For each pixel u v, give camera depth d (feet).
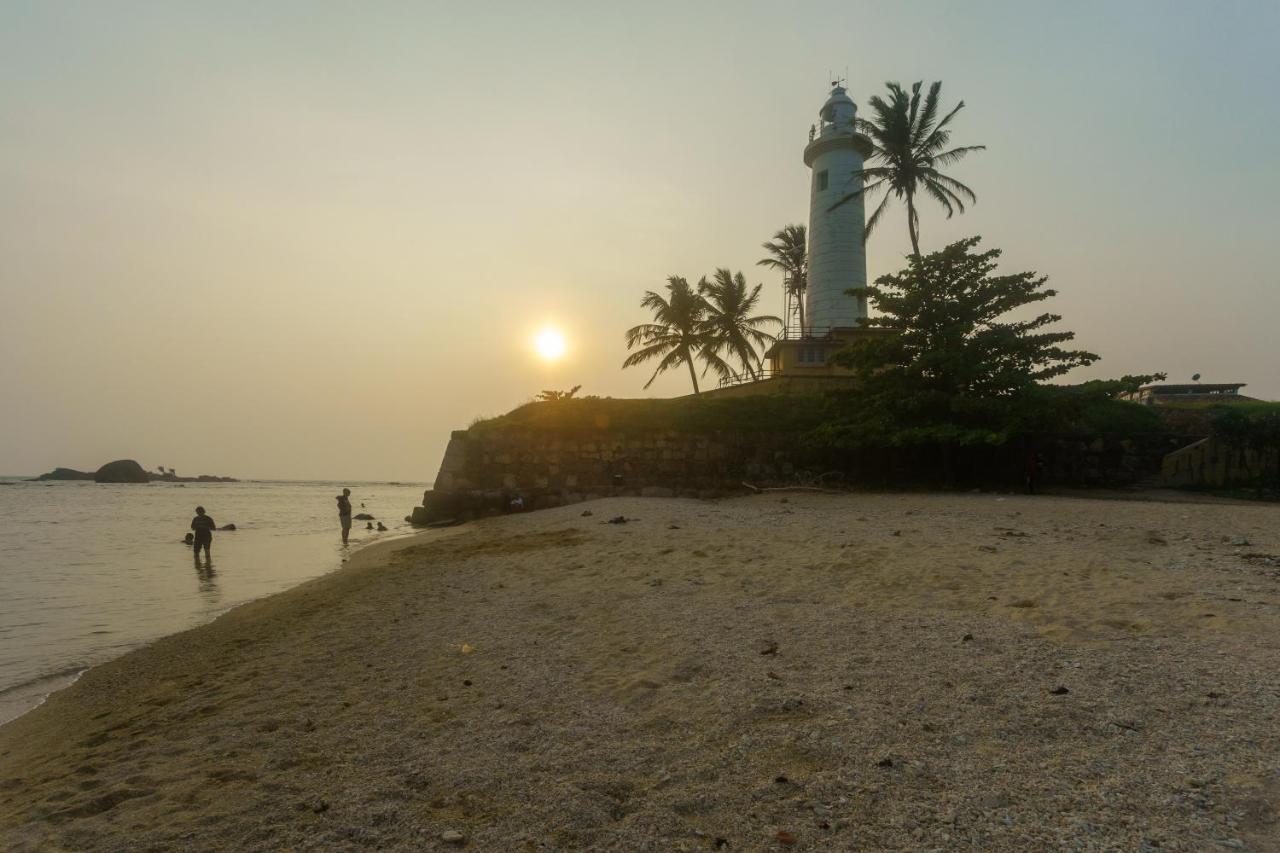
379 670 19.39
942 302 73.26
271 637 25.45
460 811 11.04
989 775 11.20
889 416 72.08
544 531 52.54
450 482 83.87
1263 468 70.23
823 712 14.08
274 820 11.04
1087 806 10.12
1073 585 24.35
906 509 54.19
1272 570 26.53
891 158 103.65
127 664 23.93
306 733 14.85
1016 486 78.43
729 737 13.26
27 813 12.16
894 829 9.82
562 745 13.37
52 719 18.75
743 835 9.95
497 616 25.02
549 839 10.09
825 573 28.43
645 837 10.03
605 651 19.48
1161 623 19.22
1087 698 14.05
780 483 82.99
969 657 16.96
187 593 40.42
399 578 36.55
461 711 15.56
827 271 123.24
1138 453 79.66
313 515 136.87
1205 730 12.37
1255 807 9.82
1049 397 68.33
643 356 138.62
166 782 12.89
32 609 35.63
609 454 84.43
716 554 34.32
